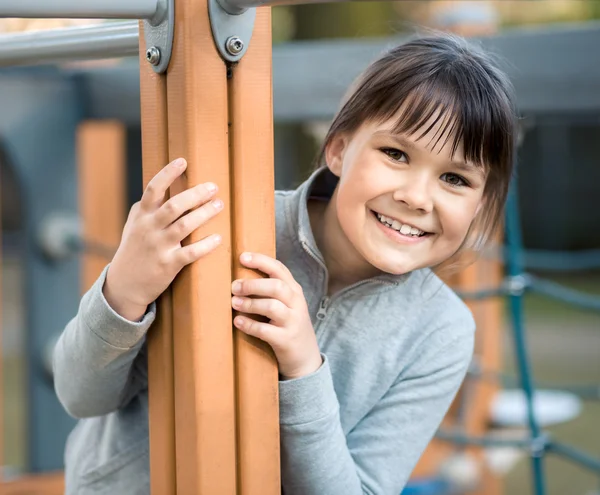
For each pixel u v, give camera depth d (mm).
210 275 872
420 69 1059
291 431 990
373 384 1144
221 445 885
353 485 1046
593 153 8844
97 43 959
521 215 9055
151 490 937
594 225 8953
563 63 2115
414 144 1027
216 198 868
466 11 2680
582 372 5723
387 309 1152
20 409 5078
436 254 1066
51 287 2787
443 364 1163
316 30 6012
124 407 1165
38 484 2236
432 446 2924
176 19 846
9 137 2650
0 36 1021
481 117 1044
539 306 8414
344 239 1131
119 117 2711
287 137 6707
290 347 931
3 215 9500
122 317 901
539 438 2199
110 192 2977
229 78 871
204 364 871
